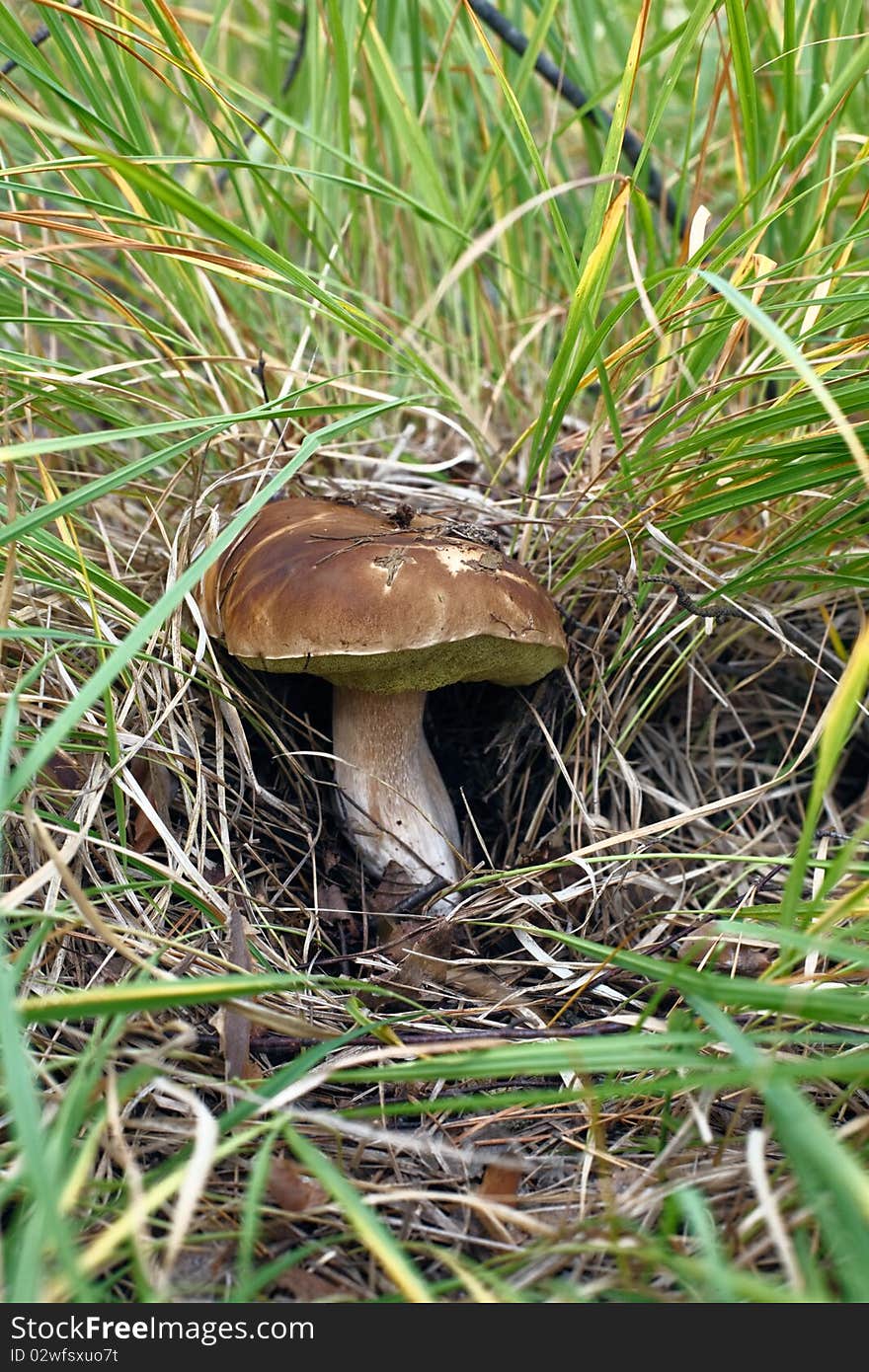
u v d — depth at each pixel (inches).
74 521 10.4
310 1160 5.2
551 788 10.6
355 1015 6.8
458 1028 7.8
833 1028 7.4
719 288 6.5
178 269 11.6
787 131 10.9
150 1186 5.9
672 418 10.1
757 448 8.9
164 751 8.8
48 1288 4.5
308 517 9.3
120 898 8.1
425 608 8.2
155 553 11.1
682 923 8.6
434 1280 6.1
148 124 11.8
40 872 6.3
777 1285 5.4
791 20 9.7
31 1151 4.4
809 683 11.9
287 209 10.8
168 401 11.9
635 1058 5.4
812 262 10.8
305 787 10.5
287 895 9.6
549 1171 6.8
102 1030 6.8
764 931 5.9
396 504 11.3
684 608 10.3
